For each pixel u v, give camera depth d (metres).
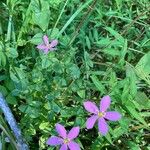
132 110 0.23
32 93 0.24
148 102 0.24
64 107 0.24
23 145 0.22
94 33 0.29
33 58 0.27
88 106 0.20
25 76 0.25
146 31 0.30
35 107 0.23
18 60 0.27
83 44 0.28
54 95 0.24
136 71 0.25
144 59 0.25
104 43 0.27
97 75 0.27
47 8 0.27
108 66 0.27
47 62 0.24
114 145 0.24
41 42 0.25
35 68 0.25
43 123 0.24
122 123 0.23
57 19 0.29
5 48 0.25
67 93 0.25
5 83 0.25
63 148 0.20
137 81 0.26
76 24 0.30
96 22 0.30
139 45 0.29
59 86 0.24
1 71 0.27
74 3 0.31
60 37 0.28
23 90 0.24
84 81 0.25
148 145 0.25
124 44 0.26
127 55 0.30
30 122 0.24
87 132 0.26
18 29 0.29
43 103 0.24
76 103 0.25
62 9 0.28
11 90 0.25
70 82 0.25
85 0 0.32
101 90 0.24
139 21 0.32
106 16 0.32
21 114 0.26
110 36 0.31
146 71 0.25
